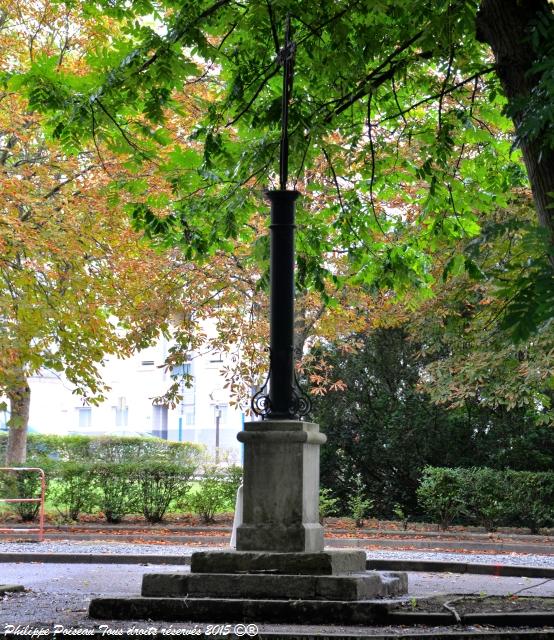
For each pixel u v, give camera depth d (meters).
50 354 21.11
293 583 8.58
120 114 11.28
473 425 25.38
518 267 5.50
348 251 13.79
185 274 21.72
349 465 26.17
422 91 12.77
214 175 11.77
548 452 24.91
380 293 21.69
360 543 20.30
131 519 23.86
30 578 13.45
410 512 25.86
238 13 10.59
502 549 19.47
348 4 9.92
